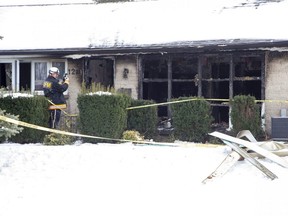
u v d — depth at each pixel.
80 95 11.24
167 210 5.16
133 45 13.77
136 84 14.23
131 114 12.16
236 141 8.08
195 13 15.01
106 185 6.38
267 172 6.71
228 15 14.41
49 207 5.36
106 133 11.01
